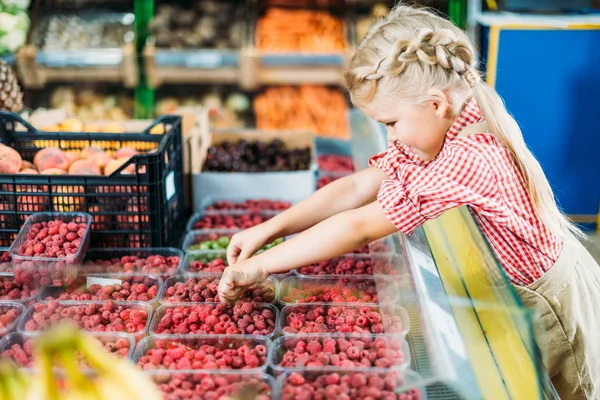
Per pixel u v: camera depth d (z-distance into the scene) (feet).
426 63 4.68
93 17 14.80
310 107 13.64
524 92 13.19
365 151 7.89
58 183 6.82
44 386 2.76
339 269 6.47
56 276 5.96
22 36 13.44
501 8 13.43
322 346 4.93
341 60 13.70
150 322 5.38
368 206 5.10
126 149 7.67
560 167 13.57
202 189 8.57
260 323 5.24
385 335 4.98
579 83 13.08
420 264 5.13
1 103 8.56
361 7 15.25
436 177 4.82
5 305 5.54
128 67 13.50
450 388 4.12
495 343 4.21
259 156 9.63
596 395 5.88
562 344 5.64
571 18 12.86
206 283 5.89
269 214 8.14
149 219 6.92
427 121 4.92
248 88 13.85
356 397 4.31
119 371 2.85
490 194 4.84
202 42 14.33
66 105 13.35
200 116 9.38
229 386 4.36
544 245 5.24
